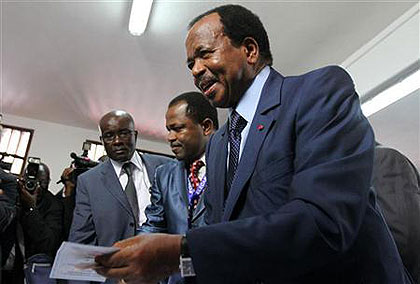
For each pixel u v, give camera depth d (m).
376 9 2.86
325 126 0.58
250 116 0.75
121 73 3.93
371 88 3.15
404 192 0.91
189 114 1.45
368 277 0.57
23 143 4.97
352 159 0.54
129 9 2.99
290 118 0.64
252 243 0.50
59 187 4.92
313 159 0.56
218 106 0.81
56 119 5.10
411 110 3.60
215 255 0.51
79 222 1.84
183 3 2.85
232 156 0.75
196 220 1.23
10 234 2.06
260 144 0.66
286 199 0.59
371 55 3.18
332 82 0.64
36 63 3.84
